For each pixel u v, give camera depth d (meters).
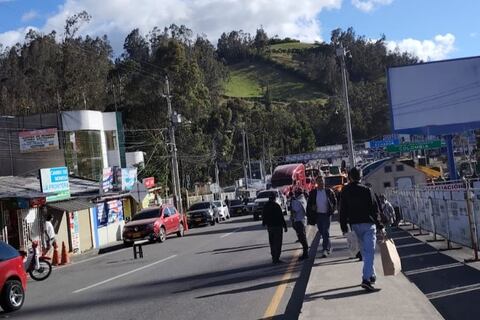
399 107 41.25
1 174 36.66
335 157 89.06
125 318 9.55
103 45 88.69
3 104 69.06
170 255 20.14
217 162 83.62
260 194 41.69
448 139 42.56
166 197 57.75
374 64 166.50
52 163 36.47
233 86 178.88
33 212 27.31
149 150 64.31
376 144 77.56
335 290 9.51
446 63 40.78
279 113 117.69
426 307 7.95
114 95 71.56
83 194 33.84
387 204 19.47
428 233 20.06
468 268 11.87
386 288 9.36
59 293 13.65
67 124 42.88
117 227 37.38
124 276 15.42
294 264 14.39
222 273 13.92
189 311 9.66
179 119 43.69
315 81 181.62
